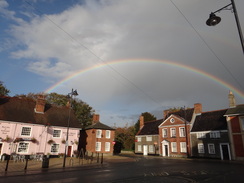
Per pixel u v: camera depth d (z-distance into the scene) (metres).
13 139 27.16
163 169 17.72
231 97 35.50
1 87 43.78
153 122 53.25
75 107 53.09
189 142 38.38
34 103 33.84
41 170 16.80
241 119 31.42
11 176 13.30
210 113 40.00
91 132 40.44
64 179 11.94
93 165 21.48
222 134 33.53
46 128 30.77
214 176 13.23
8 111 28.70
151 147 47.28
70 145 32.97
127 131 64.50
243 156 29.95
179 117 41.38
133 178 12.39
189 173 14.88
